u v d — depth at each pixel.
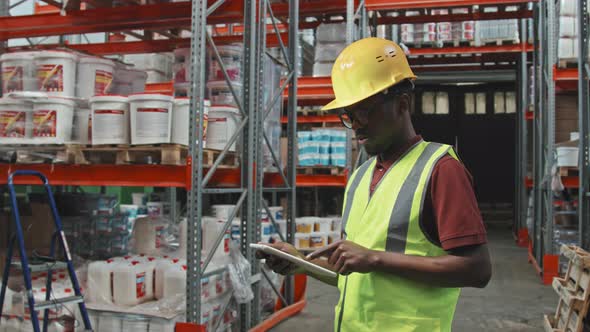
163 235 5.25
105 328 4.07
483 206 16.69
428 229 1.65
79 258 4.89
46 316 3.82
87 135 4.32
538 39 9.24
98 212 5.66
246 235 5.04
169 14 4.76
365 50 1.77
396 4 7.93
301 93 8.34
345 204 1.98
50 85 4.23
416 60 12.23
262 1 5.17
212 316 4.52
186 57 5.07
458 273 1.55
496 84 16.47
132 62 8.13
